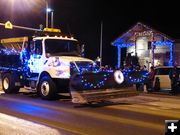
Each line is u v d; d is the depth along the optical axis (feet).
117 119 36.83
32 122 32.73
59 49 58.13
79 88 46.06
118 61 129.90
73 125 33.42
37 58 58.08
